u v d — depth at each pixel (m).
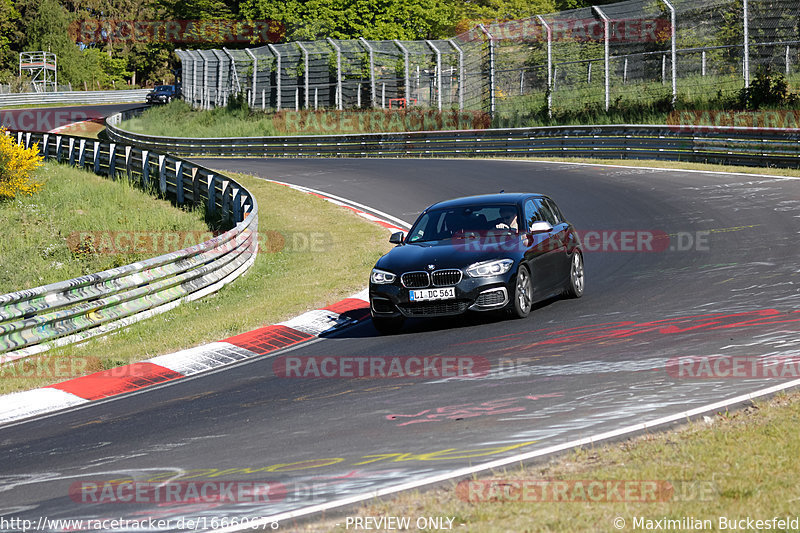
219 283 51.28
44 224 77.00
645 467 16.20
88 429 25.42
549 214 37.69
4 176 86.31
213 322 40.62
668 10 104.94
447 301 32.50
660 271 41.34
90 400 29.64
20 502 18.97
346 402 24.47
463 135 110.38
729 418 19.03
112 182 93.19
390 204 76.56
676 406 20.52
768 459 16.03
